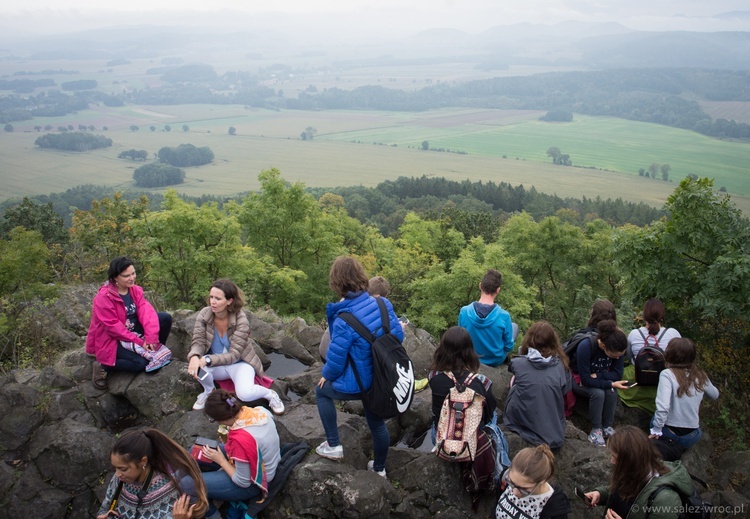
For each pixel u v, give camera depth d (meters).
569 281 30.31
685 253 8.05
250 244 26.86
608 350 5.73
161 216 19.78
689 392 5.17
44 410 5.29
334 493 4.34
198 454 4.41
